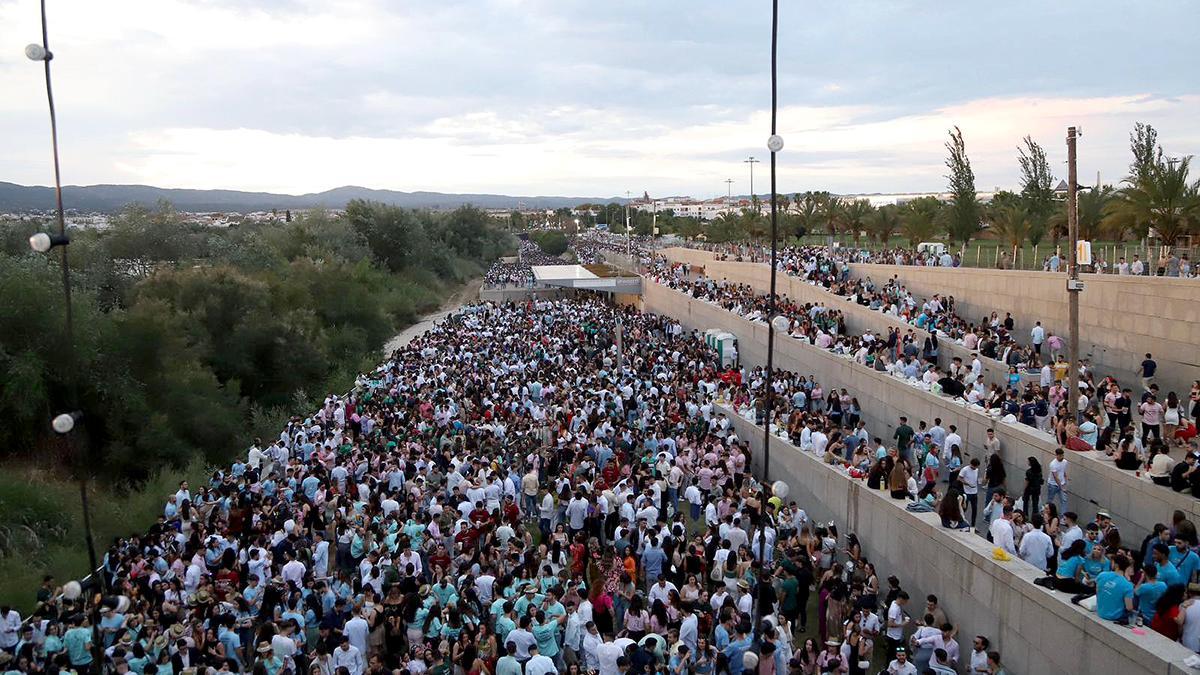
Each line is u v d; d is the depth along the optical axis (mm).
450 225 128875
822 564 16797
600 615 14188
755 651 11781
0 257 30125
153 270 44594
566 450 22719
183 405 30156
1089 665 11453
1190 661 9898
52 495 24047
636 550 16672
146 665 12023
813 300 41656
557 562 15500
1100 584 11383
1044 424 21078
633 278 71812
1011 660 13227
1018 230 35875
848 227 67625
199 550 15797
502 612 13188
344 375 43812
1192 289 22656
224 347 38500
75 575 19953
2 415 26859
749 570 14547
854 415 27844
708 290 52688
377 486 19875
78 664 12586
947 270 36188
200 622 13102
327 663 12164
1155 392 22234
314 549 17031
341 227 83062
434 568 15188
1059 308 28531
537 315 56625
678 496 22312
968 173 47125
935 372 26672
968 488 18438
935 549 15578
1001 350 26625
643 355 38062
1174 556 12500
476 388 30188
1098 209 34875
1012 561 13656
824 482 20797
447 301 89875
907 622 14430
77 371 27516
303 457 23812
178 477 27172
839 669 12055
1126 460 16719
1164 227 28297
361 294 55875
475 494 18531
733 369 35938
